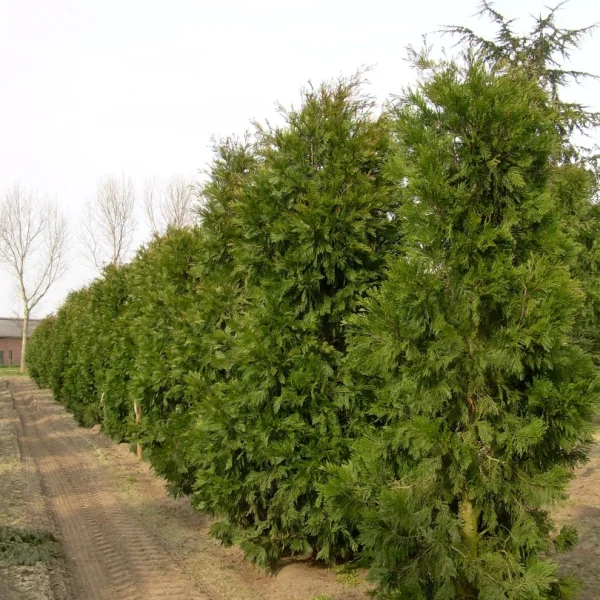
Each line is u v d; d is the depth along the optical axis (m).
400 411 4.81
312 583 6.11
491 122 4.27
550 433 4.15
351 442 5.78
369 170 6.50
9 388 38.97
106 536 8.47
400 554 4.04
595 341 11.01
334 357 6.12
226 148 8.73
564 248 4.29
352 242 5.96
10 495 10.27
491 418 4.29
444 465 4.31
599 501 8.75
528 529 4.10
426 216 4.38
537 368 4.16
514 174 4.18
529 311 3.97
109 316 16.95
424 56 4.71
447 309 4.39
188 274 10.25
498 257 4.14
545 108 4.79
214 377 7.91
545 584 3.79
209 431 6.71
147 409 10.05
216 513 7.39
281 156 6.55
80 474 12.99
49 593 5.95
